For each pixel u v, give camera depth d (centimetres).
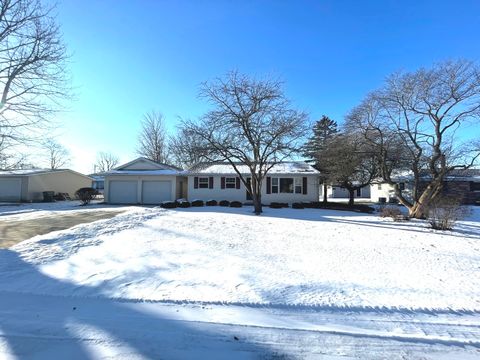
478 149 1697
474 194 2936
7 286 546
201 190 2659
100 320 409
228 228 1214
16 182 3148
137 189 2741
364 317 430
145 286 546
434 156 1755
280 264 711
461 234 1270
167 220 1377
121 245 868
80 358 318
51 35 1334
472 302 492
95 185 4953
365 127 1869
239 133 1766
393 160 1889
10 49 1255
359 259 782
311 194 2606
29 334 368
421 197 1752
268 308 458
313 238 1066
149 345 345
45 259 711
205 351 334
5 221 1420
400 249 923
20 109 1367
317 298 500
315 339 363
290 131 1731
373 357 325
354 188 2711
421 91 1688
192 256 764
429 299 504
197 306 461
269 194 2622
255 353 331
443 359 323
